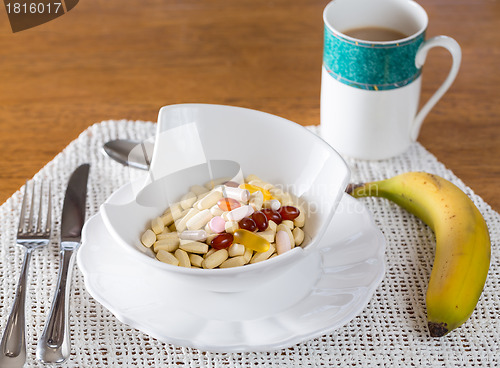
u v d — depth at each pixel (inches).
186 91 55.3
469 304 32.7
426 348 33.1
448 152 48.3
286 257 30.3
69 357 32.5
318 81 56.6
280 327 31.4
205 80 56.7
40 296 36.0
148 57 59.9
